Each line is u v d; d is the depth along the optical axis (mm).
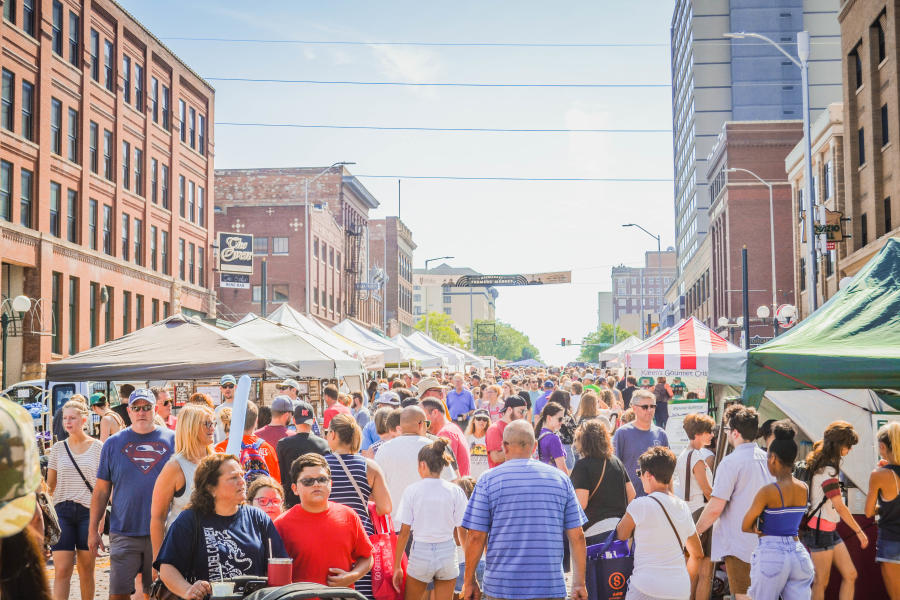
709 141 103188
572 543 6773
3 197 32031
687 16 109312
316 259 68188
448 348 38969
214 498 5652
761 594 7336
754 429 8242
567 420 12617
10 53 32375
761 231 70688
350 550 6297
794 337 8906
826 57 103750
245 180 72875
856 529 8055
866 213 37719
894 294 9289
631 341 38594
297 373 14602
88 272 37625
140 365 12594
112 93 40375
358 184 77812
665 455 7113
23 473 2332
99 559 12133
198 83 50375
